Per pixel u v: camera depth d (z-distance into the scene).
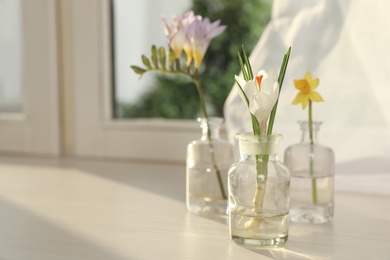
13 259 0.80
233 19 3.21
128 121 1.74
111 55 1.77
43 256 0.81
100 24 1.74
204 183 1.03
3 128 1.87
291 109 1.28
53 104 1.80
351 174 1.26
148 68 1.04
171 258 0.79
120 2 1.78
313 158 0.99
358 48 1.24
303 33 1.27
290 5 1.28
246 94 0.84
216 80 3.21
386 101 1.23
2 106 1.91
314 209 0.98
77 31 1.76
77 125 1.79
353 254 0.81
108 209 1.09
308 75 0.98
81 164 1.65
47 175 1.47
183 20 1.02
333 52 1.26
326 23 1.26
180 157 1.66
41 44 1.79
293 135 1.28
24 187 1.31
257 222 0.84
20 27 1.83
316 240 0.88
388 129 1.23
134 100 1.88
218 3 3.19
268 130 0.87
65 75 1.80
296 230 0.94
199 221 1.00
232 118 1.33
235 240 0.86
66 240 0.89
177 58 1.03
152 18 1.80
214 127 1.05
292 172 1.00
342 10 1.25
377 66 1.23
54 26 1.77
